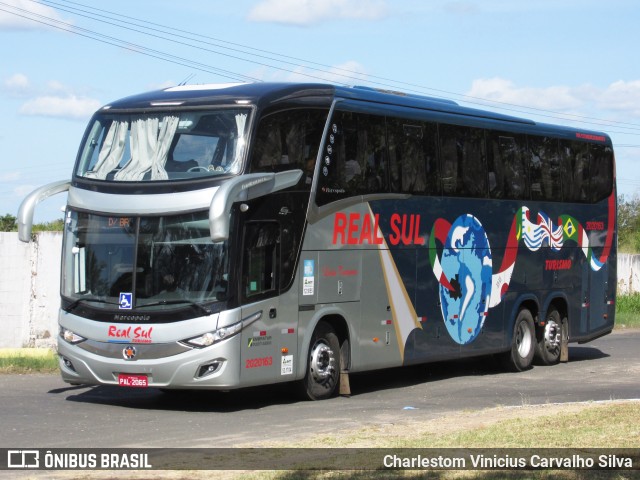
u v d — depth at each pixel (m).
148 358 15.11
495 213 21.06
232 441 12.48
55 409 15.35
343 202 17.05
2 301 23.94
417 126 18.92
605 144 25.06
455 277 19.84
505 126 21.48
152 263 15.27
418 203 18.84
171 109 15.88
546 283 22.80
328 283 16.78
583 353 26.81
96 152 16.22
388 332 18.14
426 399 17.20
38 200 16.28
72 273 15.90
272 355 15.70
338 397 17.34
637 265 44.41
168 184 15.38
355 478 9.76
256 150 15.40
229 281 14.98
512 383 19.84
